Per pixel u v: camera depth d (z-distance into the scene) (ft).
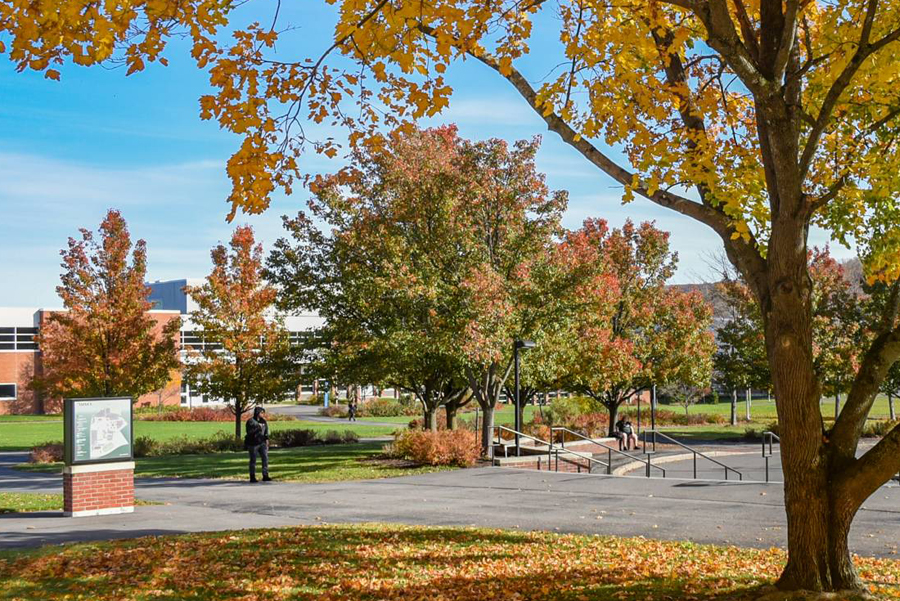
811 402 23.85
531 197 81.35
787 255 24.21
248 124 24.21
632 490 56.85
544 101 28.04
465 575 30.01
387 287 77.15
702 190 27.78
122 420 49.78
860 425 24.08
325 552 33.86
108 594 26.61
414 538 37.88
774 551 35.24
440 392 101.71
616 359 103.60
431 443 76.59
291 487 63.00
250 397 107.65
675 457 90.89
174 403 234.17
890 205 32.37
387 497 55.67
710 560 32.78
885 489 54.80
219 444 106.93
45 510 51.62
